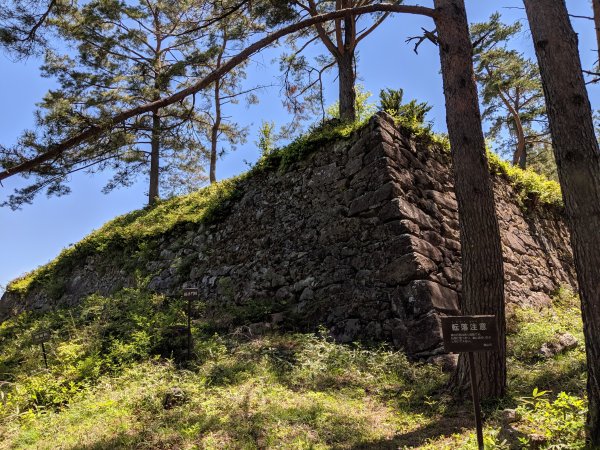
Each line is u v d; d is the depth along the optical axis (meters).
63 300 15.73
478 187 6.07
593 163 4.33
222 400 5.98
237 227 11.88
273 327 8.96
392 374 6.86
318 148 10.67
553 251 13.09
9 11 8.21
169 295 12.13
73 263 16.62
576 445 3.83
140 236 14.71
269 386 6.45
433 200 9.60
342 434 5.06
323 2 15.35
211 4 7.80
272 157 11.87
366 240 8.88
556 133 4.50
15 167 6.24
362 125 9.77
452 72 6.41
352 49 14.77
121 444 5.06
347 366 7.12
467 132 6.23
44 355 8.41
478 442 3.89
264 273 10.45
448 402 5.76
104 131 6.41
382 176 8.95
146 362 7.70
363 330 8.23
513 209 12.41
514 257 11.07
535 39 4.77
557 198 14.40
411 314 7.77
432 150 10.48
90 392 6.82
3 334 13.98
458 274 8.97
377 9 6.67
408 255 8.12
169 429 5.32
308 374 6.80
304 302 9.38
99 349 8.59
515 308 9.66
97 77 19.28
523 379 6.26
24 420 6.27
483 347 4.12
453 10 6.54
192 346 8.25
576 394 5.56
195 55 13.20
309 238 9.95
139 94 16.83
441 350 7.23
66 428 5.71
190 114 7.31
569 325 9.21
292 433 5.06
